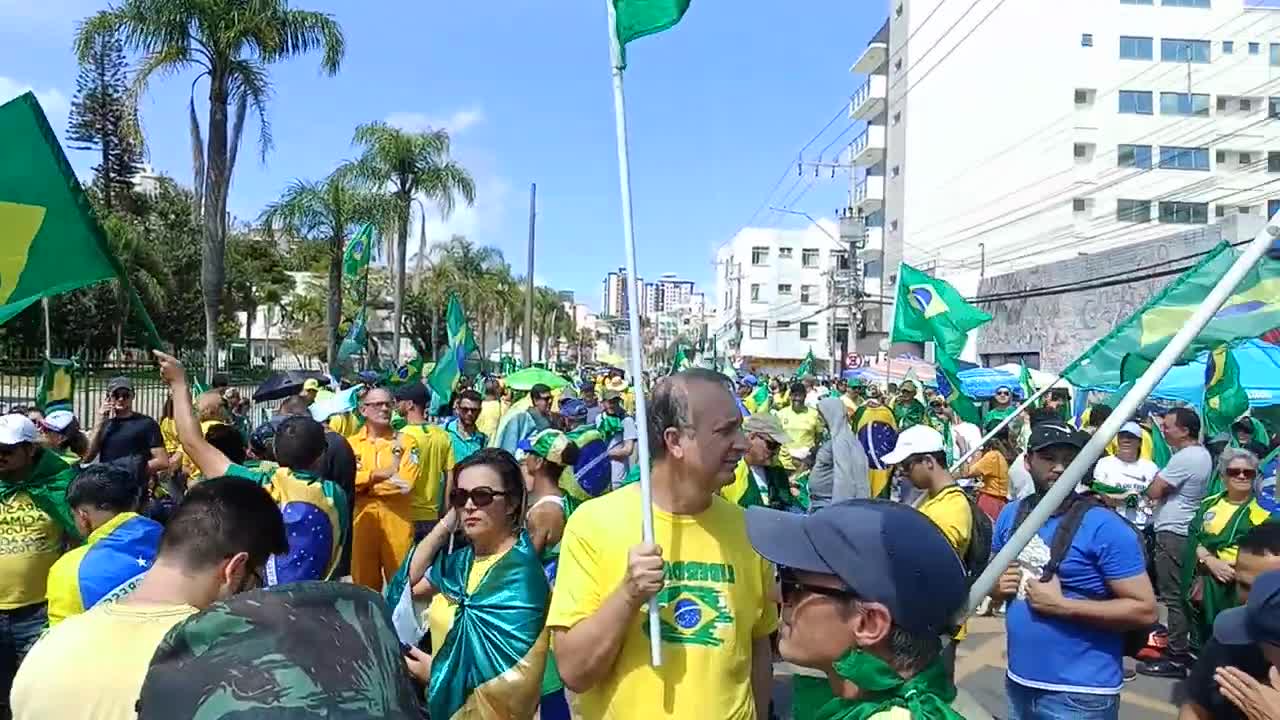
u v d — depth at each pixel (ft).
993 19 183.21
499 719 11.57
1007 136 183.32
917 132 185.06
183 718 4.88
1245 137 181.06
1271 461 22.44
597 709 9.60
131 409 27.53
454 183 91.15
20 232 12.42
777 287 274.16
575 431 23.36
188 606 8.46
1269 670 9.70
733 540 9.84
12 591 16.88
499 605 11.62
